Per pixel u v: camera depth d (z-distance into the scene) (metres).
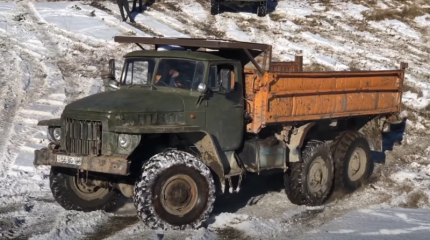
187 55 7.99
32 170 9.90
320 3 27.48
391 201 9.04
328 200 9.26
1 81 15.45
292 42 21.61
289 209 8.61
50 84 15.44
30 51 18.42
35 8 24.14
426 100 16.73
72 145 7.30
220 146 7.99
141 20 23.42
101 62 17.88
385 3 27.81
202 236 6.92
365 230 7.43
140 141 7.07
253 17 24.91
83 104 7.39
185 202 7.19
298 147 8.68
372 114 10.38
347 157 9.58
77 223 7.37
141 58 8.30
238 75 8.27
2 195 8.55
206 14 25.09
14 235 6.87
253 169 8.33
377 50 21.59
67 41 19.83
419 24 25.11
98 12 24.09
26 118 12.87
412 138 14.04
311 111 8.96
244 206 8.73
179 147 7.79
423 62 20.62
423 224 7.72
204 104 7.78
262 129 8.70
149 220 6.96
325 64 19.11
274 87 8.26
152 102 7.43
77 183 8.02
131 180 7.63
